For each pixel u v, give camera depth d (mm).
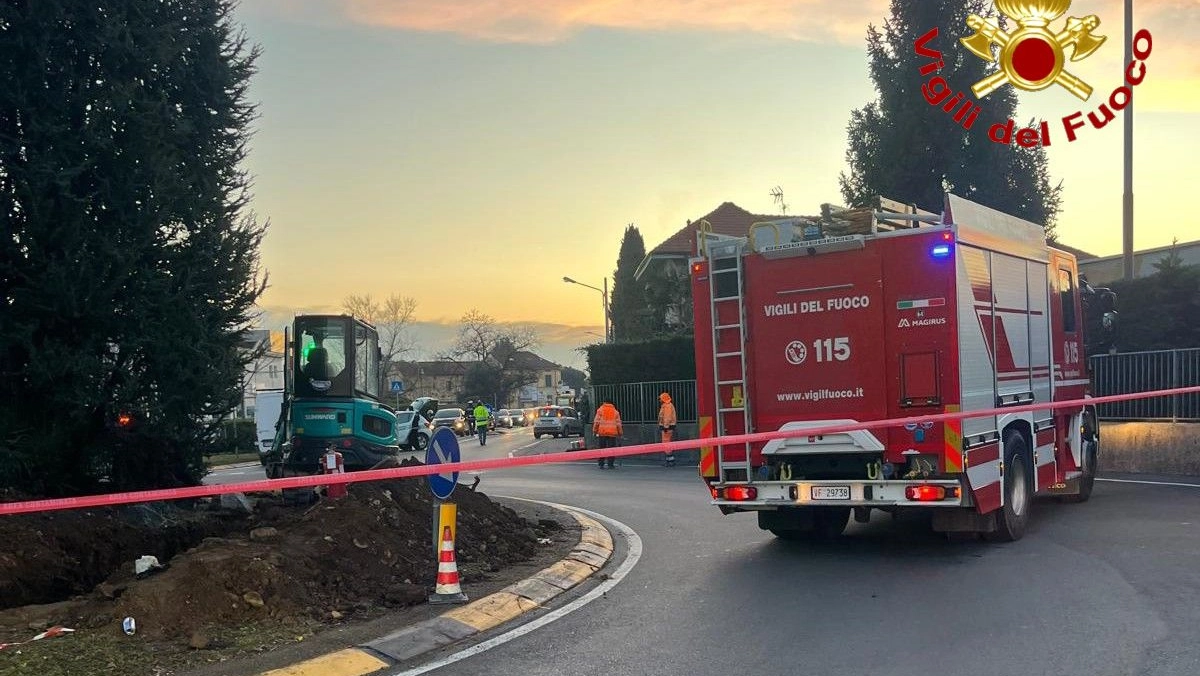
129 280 9633
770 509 9352
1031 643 5496
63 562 8062
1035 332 9805
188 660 5391
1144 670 4922
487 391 97875
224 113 10945
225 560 6484
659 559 9023
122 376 9633
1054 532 9312
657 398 25562
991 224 8797
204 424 10836
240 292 10984
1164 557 7801
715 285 8820
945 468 7750
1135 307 16875
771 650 5598
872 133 24484
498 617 6676
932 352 7871
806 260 8422
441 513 7031
